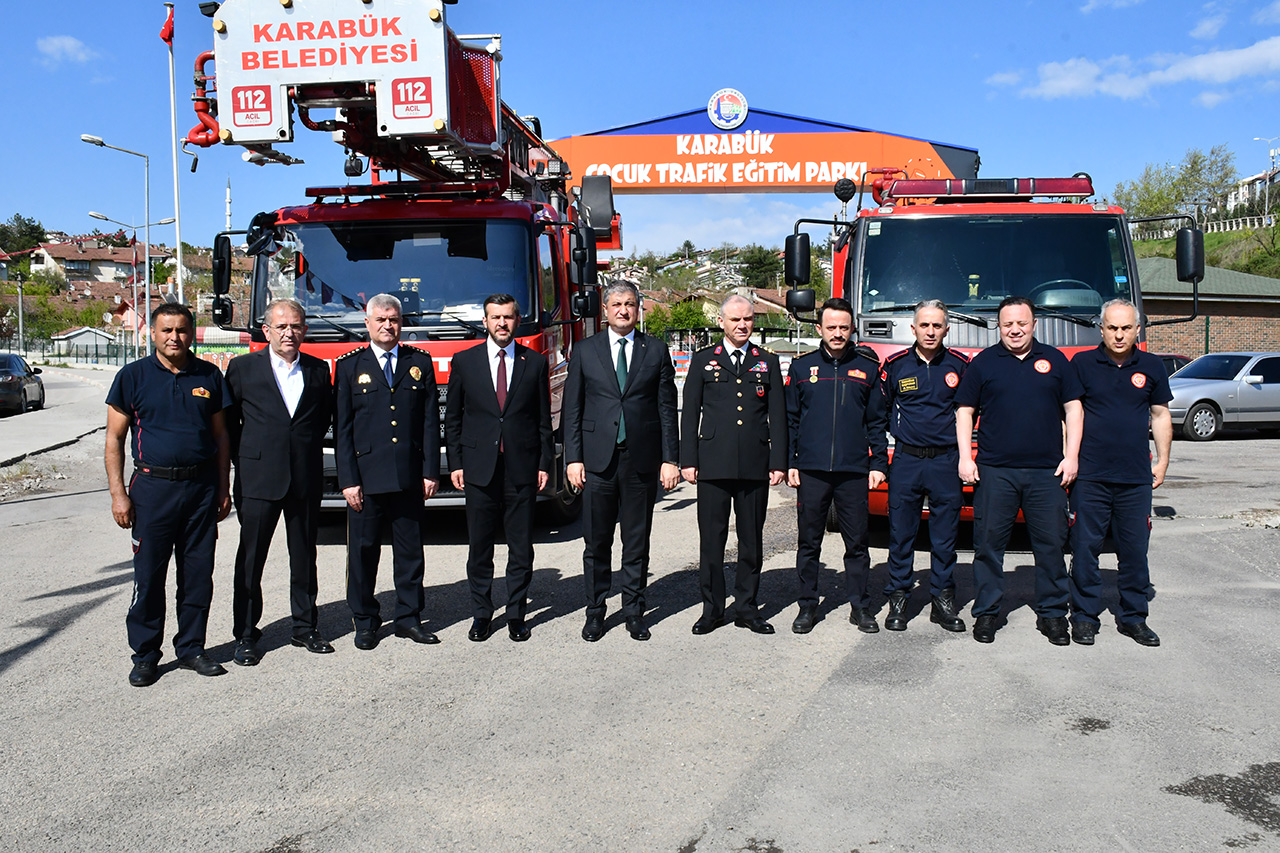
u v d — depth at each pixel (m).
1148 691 4.55
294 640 5.48
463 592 6.68
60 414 23.70
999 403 5.29
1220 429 15.98
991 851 3.16
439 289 7.68
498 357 5.56
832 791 3.59
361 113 7.35
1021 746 3.96
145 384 4.88
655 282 122.94
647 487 5.58
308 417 5.31
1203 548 7.46
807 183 18.11
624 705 4.48
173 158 28.44
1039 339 7.15
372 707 4.53
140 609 4.86
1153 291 29.98
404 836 3.32
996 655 5.13
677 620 5.93
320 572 7.37
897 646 5.32
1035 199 8.09
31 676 5.02
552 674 4.95
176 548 5.07
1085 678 4.74
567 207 10.49
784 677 4.83
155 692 4.77
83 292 110.94
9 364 24.25
